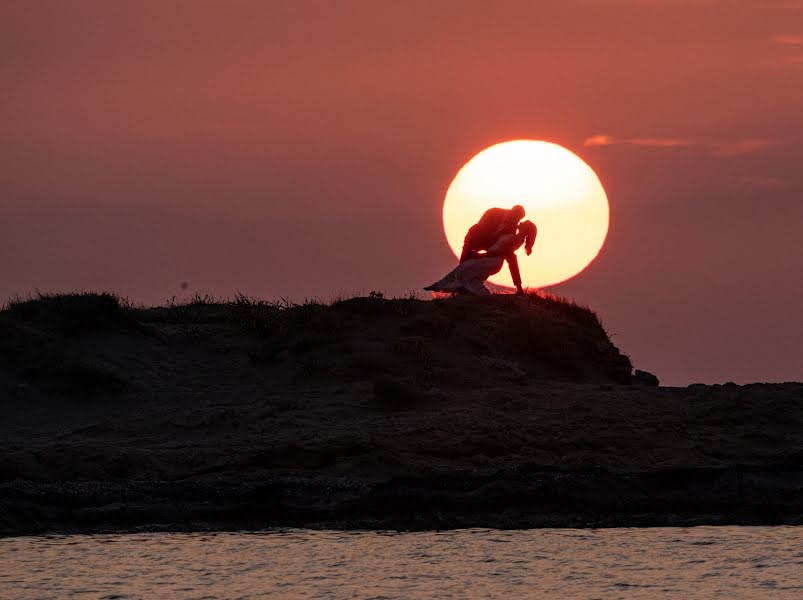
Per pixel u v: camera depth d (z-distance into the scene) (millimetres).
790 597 75250
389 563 81625
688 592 76125
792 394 122562
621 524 94625
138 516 92438
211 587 75812
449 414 112938
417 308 136375
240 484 97625
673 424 112875
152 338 131875
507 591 75812
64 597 73438
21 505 91688
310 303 137375
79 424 114250
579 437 108500
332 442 103375
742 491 99375
